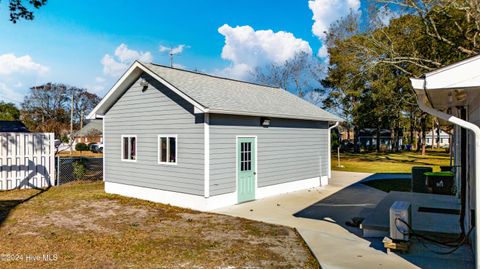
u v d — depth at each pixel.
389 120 37.19
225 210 9.92
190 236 7.23
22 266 5.45
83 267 5.43
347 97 37.56
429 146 64.81
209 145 9.91
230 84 14.14
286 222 8.46
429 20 18.98
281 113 12.05
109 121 13.19
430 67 20.27
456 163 10.64
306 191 13.38
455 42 18.80
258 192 11.66
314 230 7.57
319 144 15.07
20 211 9.75
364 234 6.95
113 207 10.38
